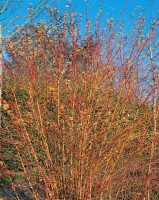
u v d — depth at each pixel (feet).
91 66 15.08
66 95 14.83
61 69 14.78
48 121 14.42
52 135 14.44
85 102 13.33
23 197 14.58
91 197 12.62
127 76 14.67
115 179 13.03
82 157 12.34
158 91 14.51
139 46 14.99
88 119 12.66
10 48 14.90
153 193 13.64
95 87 14.11
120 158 13.47
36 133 15.06
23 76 15.57
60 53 14.78
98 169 12.55
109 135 14.25
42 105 14.70
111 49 15.37
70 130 13.07
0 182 15.76
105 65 15.06
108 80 15.33
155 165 13.98
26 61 14.85
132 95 15.29
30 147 13.56
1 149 15.90
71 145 12.79
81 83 14.99
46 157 14.74
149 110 14.01
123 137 13.16
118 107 14.92
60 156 13.43
